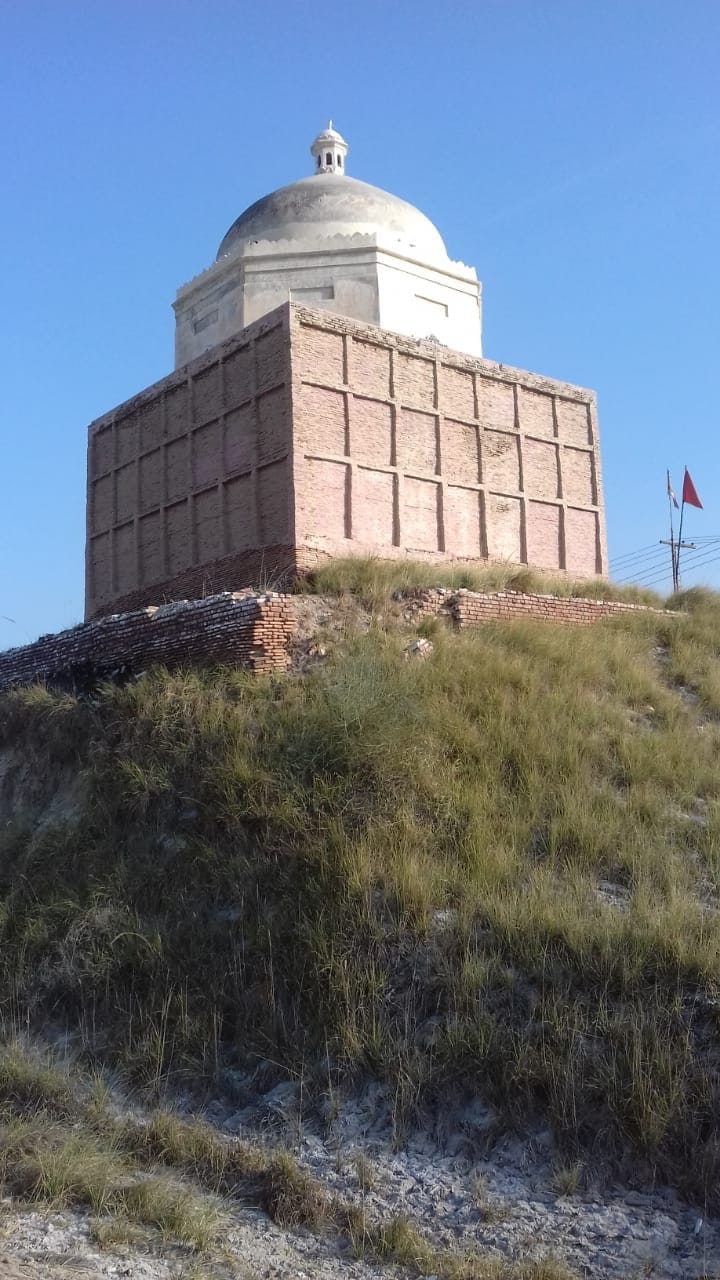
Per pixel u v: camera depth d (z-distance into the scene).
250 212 24.81
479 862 9.67
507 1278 6.27
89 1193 7.19
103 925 10.42
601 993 7.94
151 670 14.94
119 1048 9.20
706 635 17.55
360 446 18.83
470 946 8.66
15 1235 6.59
